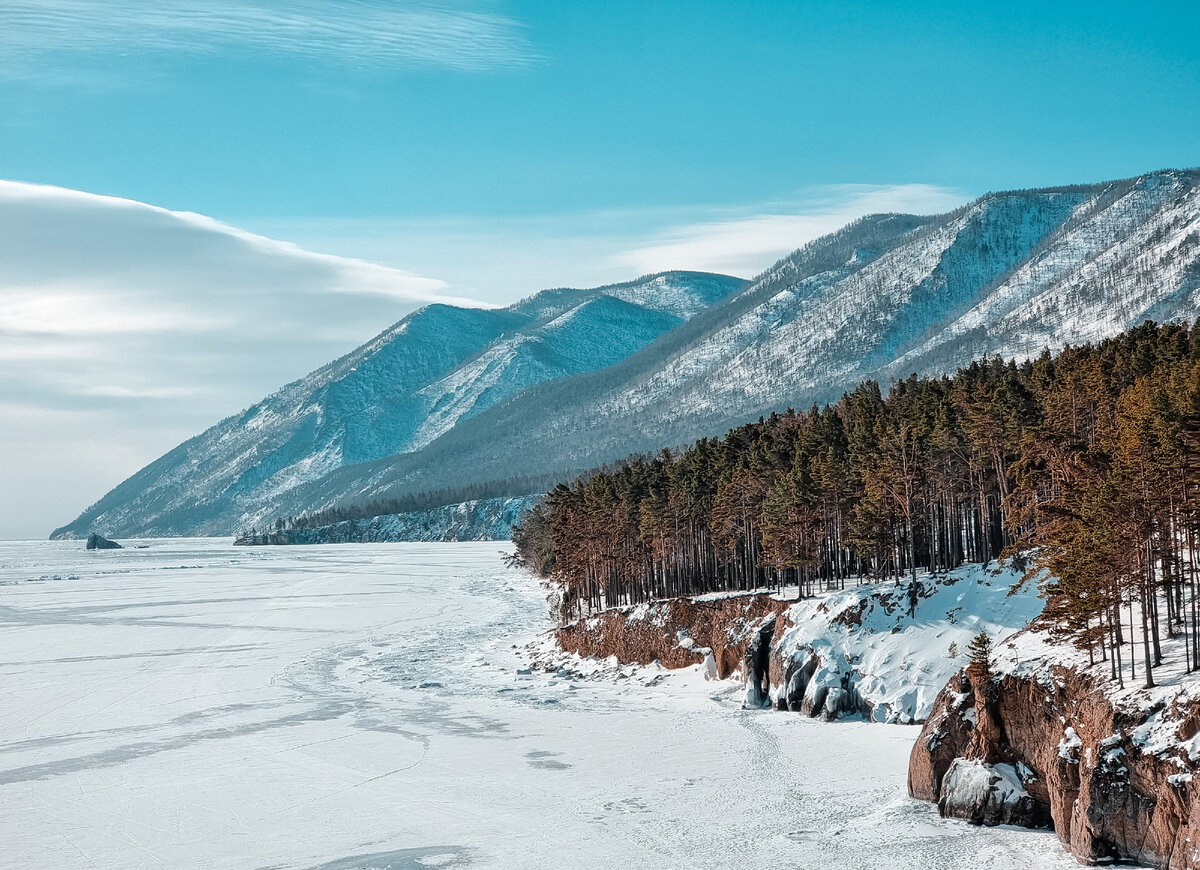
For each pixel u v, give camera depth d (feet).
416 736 256.93
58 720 282.36
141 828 190.90
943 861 158.40
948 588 269.85
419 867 167.53
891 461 297.33
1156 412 204.44
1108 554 170.60
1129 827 144.56
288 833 185.98
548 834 180.96
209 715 286.87
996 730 179.22
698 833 177.88
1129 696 157.07
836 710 252.42
